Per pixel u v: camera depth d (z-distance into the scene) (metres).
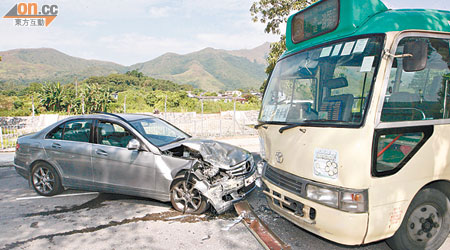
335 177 3.08
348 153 2.99
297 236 4.19
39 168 6.14
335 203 3.07
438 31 3.40
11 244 4.12
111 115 5.99
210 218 4.86
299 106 3.84
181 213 5.06
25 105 36.16
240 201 5.12
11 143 13.81
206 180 4.84
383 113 3.05
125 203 5.64
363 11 3.53
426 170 3.28
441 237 3.56
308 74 3.87
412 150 3.21
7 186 7.06
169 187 5.09
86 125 5.90
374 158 2.98
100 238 4.24
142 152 5.23
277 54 18.06
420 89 3.34
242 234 4.28
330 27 3.80
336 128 3.15
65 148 5.81
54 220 4.91
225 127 19.59
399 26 3.22
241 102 46.69
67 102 34.44
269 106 4.41
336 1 3.69
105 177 5.49
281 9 17.77
